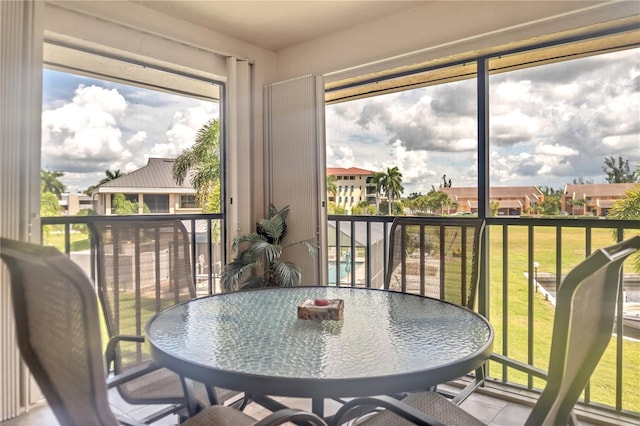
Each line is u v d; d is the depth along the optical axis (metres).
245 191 3.37
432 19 2.69
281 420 1.00
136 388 1.63
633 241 1.02
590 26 2.18
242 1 2.67
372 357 1.15
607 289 1.04
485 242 2.57
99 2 2.52
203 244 3.28
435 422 1.02
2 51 2.07
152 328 1.43
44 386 0.97
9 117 2.11
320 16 2.89
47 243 2.51
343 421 1.44
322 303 1.54
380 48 2.94
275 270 3.03
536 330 2.66
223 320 1.53
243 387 1.03
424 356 1.16
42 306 0.90
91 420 0.84
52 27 2.36
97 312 0.79
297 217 3.35
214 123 3.44
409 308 1.70
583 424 2.12
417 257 2.23
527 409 2.29
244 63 3.33
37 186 2.23
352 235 3.33
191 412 1.45
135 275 1.93
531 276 2.45
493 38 2.46
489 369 2.66
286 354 1.18
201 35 3.07
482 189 2.61
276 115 3.46
